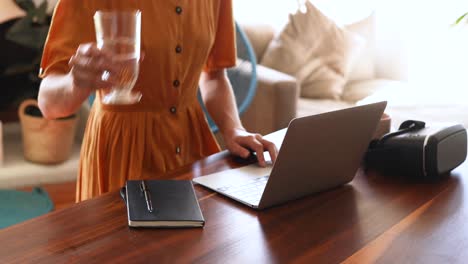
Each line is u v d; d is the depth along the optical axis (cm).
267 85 307
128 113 144
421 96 335
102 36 100
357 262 93
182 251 94
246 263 91
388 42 404
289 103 309
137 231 100
